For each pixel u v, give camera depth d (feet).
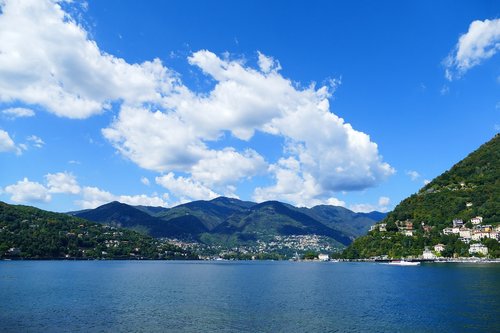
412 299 392.47
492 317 298.97
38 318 305.53
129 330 271.08
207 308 355.77
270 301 400.26
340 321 297.33
